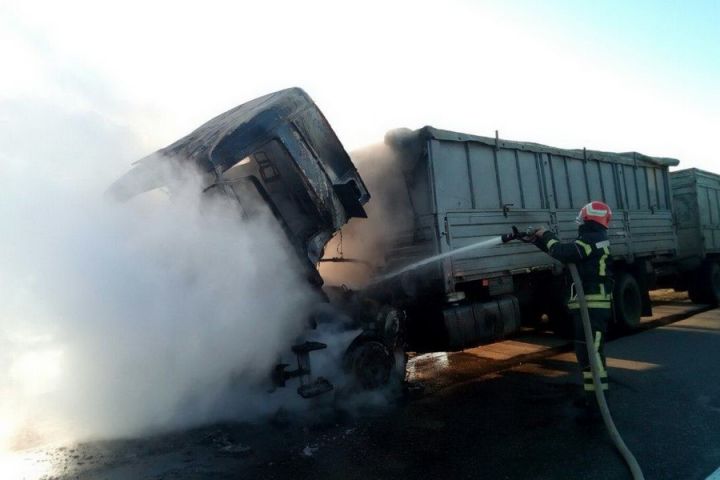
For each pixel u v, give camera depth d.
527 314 8.38
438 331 6.25
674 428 4.41
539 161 8.06
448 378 6.48
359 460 3.90
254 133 4.54
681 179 12.23
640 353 7.30
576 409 5.01
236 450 4.01
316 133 5.10
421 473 3.66
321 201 4.98
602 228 4.86
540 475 3.58
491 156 7.21
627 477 3.52
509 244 7.19
